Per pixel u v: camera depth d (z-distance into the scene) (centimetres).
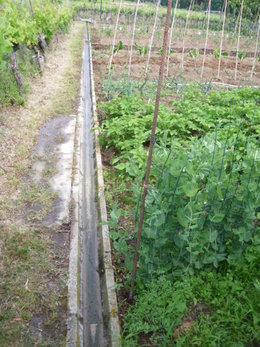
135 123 622
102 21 3002
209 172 348
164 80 1108
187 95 865
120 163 541
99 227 438
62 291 333
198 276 338
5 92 764
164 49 239
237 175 365
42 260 365
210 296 322
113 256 385
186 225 307
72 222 434
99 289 358
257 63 1608
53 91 923
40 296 325
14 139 629
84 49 1658
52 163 568
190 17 2903
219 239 353
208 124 673
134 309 308
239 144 554
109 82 934
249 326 293
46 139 655
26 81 906
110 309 314
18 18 891
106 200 484
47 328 297
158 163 341
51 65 1203
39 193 483
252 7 2191
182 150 345
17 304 313
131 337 290
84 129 748
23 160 567
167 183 325
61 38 1831
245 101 816
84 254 407
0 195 468
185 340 285
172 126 670
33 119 729
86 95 959
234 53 1856
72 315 308
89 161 620
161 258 342
